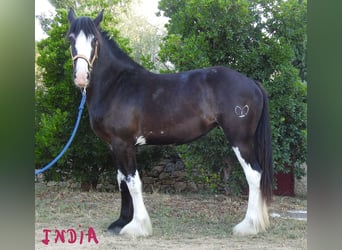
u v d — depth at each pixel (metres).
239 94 3.84
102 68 3.91
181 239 3.78
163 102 3.86
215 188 5.85
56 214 4.79
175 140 3.95
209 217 4.68
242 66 5.39
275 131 5.30
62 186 6.80
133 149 3.90
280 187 6.28
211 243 3.63
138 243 3.62
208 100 3.88
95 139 5.89
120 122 3.81
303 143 5.60
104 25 5.96
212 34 5.30
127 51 5.93
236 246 3.53
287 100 5.33
